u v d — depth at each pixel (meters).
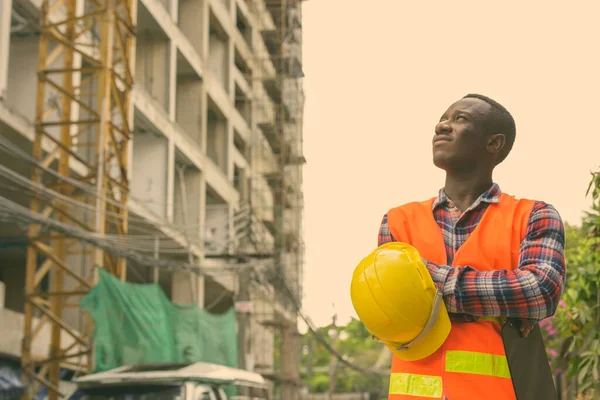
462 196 2.31
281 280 23.70
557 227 2.18
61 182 16.66
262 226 37.34
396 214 2.37
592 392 5.73
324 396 51.53
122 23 18.45
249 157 38.16
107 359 11.98
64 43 17.06
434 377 2.15
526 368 2.12
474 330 2.15
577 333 6.07
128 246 14.66
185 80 30.81
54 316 15.77
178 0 31.78
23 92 19.53
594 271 5.95
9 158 17.61
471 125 2.28
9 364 15.43
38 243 15.93
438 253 2.25
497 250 2.19
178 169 29.31
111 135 17.25
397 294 2.07
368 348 72.81
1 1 16.25
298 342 34.91
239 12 38.44
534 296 2.05
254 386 11.05
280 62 43.50
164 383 9.10
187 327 14.23
